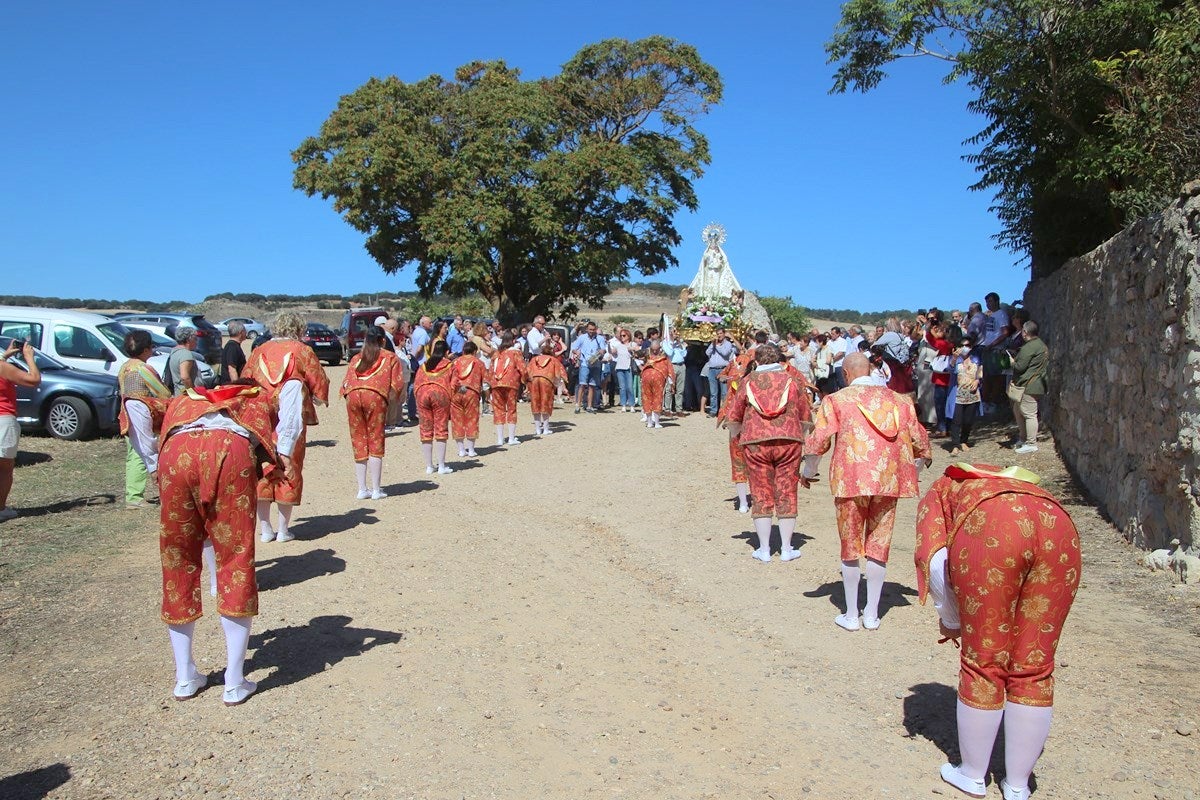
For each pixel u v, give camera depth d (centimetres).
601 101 3344
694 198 3459
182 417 491
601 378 2109
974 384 1348
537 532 909
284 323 821
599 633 618
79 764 426
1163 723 467
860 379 639
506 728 468
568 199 3136
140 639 593
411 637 600
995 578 389
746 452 810
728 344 1916
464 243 2802
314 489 1122
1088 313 1040
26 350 922
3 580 715
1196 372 667
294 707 489
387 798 398
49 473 1206
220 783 410
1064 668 541
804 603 694
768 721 483
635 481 1206
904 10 1436
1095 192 1330
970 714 400
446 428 1242
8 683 521
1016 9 1266
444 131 3031
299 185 2977
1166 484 737
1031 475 414
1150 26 1150
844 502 624
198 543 498
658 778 419
